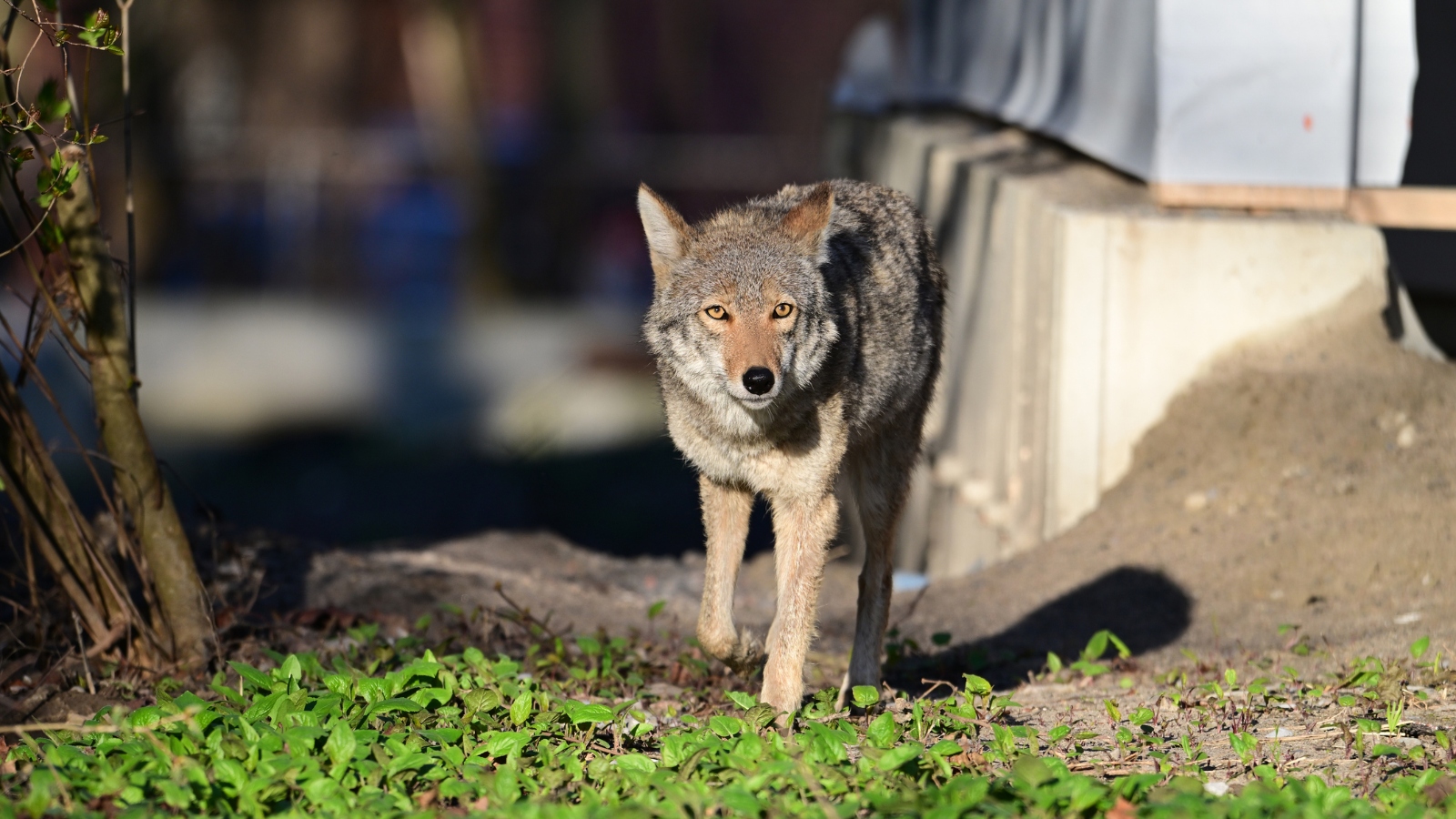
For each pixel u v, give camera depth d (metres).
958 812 5.48
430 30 37.88
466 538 14.15
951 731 7.36
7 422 8.23
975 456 15.77
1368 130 12.62
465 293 39.09
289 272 39.56
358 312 38.84
